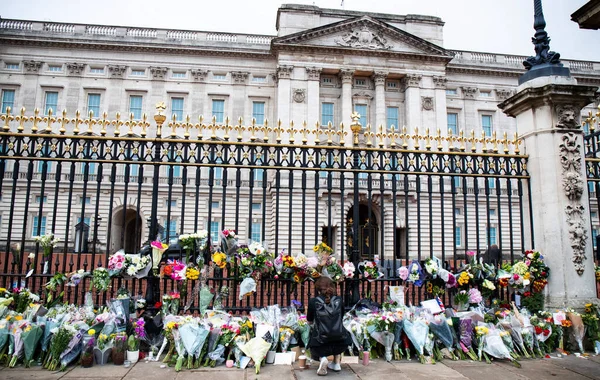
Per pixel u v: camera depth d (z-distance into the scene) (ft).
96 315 20.97
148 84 123.85
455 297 23.91
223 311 22.03
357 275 23.89
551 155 25.53
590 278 24.52
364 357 20.01
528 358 21.62
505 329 22.38
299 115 119.65
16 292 21.33
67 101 120.26
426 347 20.62
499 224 25.66
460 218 99.60
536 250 25.72
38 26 121.19
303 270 22.84
